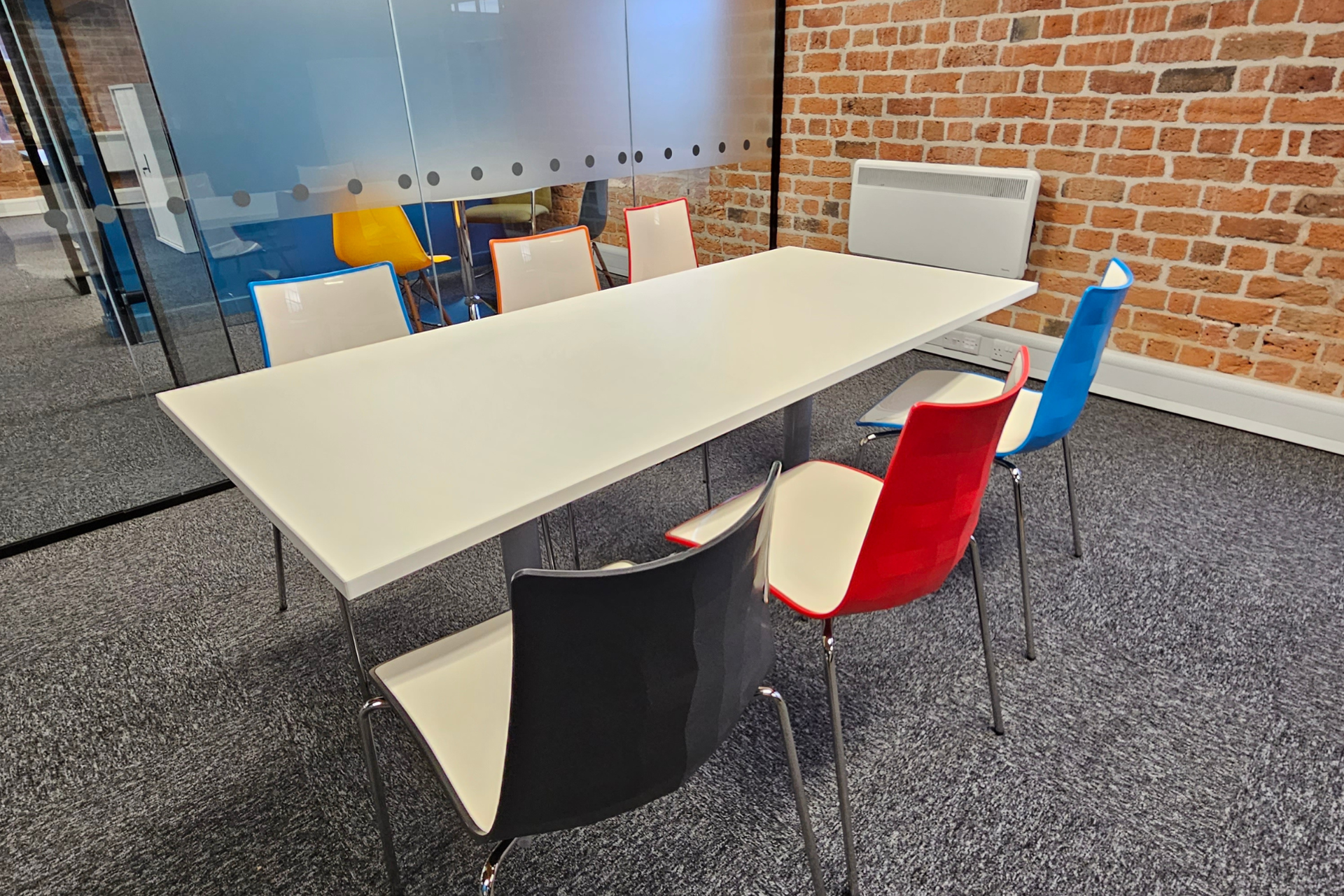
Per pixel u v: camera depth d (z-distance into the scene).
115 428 2.69
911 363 3.61
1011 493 2.51
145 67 2.23
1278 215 2.58
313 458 1.24
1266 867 1.32
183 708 1.75
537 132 3.05
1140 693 1.70
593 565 2.21
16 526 2.42
